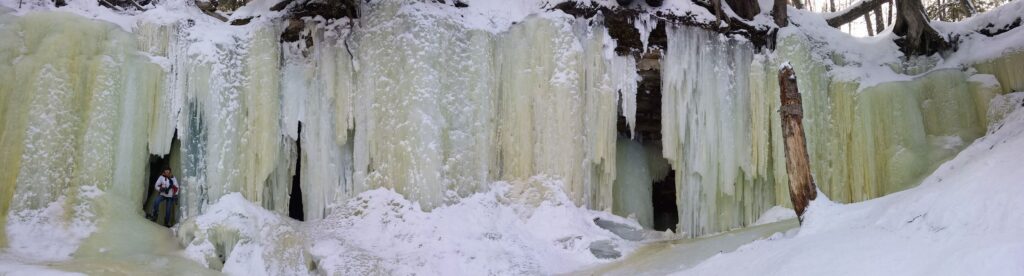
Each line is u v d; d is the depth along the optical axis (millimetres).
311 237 14281
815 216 11656
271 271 13555
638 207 18750
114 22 14969
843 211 11539
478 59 15828
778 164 16594
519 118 16016
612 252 14438
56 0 15250
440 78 15453
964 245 8875
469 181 15406
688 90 16469
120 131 14445
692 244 14164
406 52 15289
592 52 16250
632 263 13594
